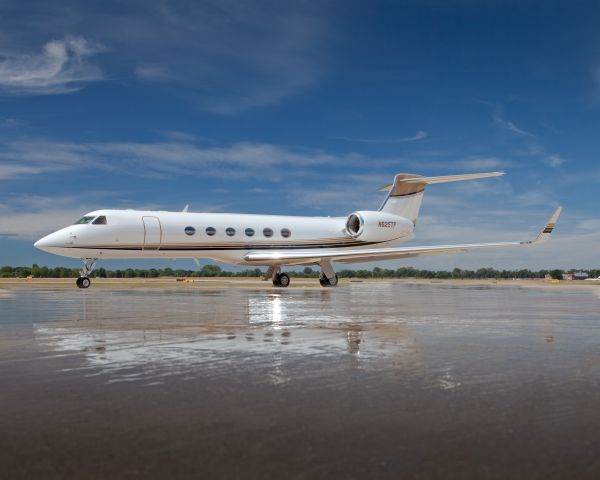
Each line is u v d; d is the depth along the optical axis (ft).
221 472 10.01
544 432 12.13
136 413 13.61
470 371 18.60
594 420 13.02
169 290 85.71
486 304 52.29
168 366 19.52
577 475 9.86
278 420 13.04
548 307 48.26
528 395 15.34
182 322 33.81
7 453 10.94
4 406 14.24
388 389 16.06
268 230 100.48
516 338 26.81
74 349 23.22
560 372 18.47
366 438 11.77
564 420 13.01
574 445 11.33
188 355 21.75
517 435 11.94
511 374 18.12
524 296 69.87
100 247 87.76
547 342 25.45
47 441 11.62
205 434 12.05
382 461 10.50
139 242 89.66
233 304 50.72
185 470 10.09
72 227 87.45
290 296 66.90
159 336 27.27
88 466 10.28
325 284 108.58
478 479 9.70
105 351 22.72
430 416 13.32
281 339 26.21
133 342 25.21
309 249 104.32
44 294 70.49
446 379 17.37
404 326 31.86
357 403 14.49
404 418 13.16
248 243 98.27
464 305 50.57
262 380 17.26
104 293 74.02
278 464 10.37
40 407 14.15
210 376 17.85
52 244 85.81
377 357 21.33
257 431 12.24
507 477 9.78
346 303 52.80
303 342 25.22
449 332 29.01
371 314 39.93
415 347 23.84
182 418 13.19
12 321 34.42
